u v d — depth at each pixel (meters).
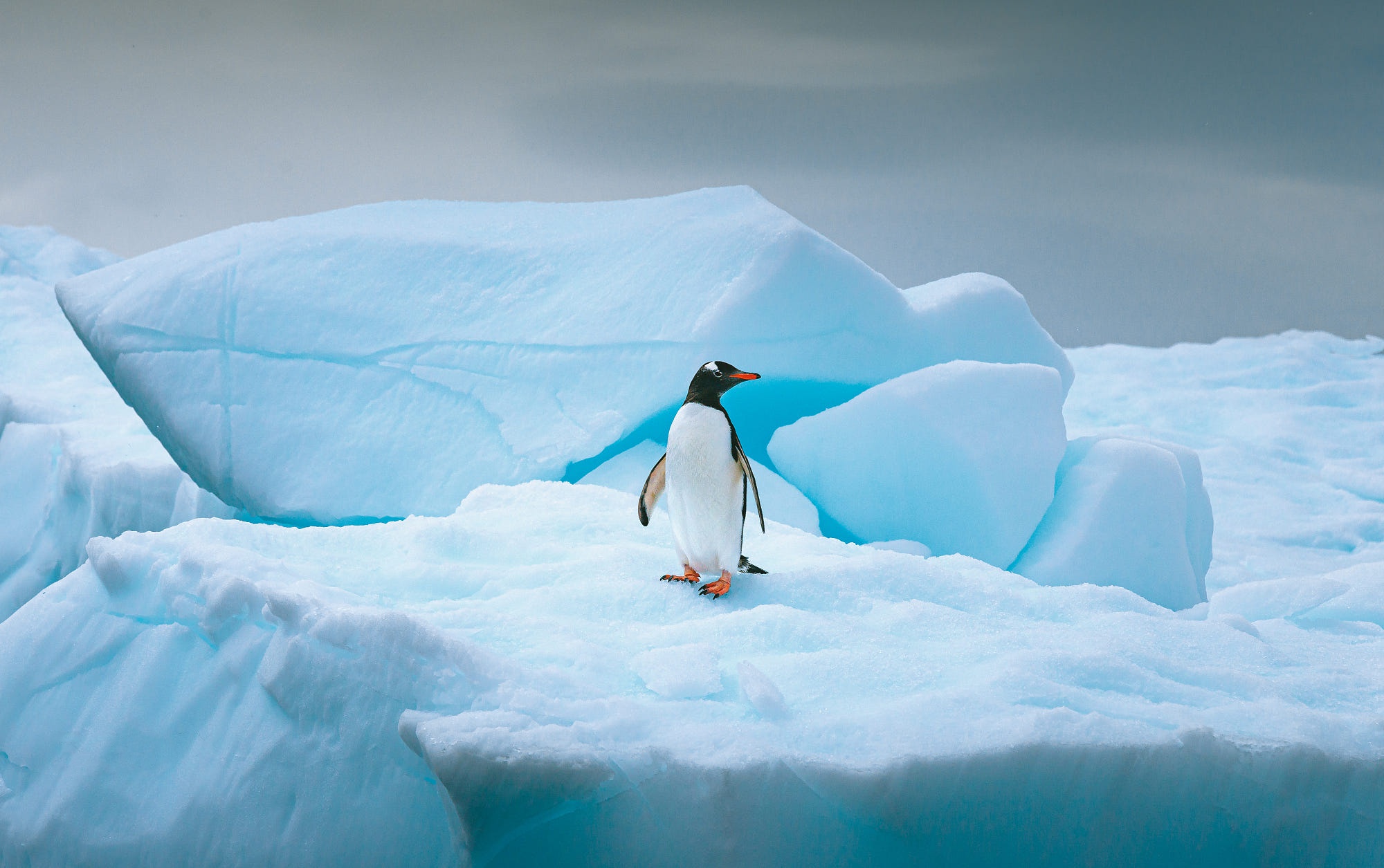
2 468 22.59
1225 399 37.75
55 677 9.61
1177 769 7.44
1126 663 8.55
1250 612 12.82
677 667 7.98
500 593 9.66
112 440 21.61
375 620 8.09
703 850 7.01
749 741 7.19
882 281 15.57
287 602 8.59
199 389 15.41
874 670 8.29
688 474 8.79
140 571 9.79
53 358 30.20
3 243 40.94
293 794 8.15
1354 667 9.73
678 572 9.99
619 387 14.40
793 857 7.10
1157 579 14.70
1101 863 7.52
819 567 10.21
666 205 17.50
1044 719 7.46
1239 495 27.94
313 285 15.87
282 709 8.44
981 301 17.02
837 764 7.02
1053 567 14.23
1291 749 7.48
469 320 15.37
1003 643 8.95
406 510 14.52
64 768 8.94
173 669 9.27
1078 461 15.80
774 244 14.66
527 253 16.20
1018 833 7.42
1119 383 41.22
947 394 14.41
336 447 14.90
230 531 10.52
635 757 7.02
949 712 7.61
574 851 7.33
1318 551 23.27
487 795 6.95
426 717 7.52
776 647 8.70
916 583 10.27
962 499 14.29
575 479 14.66
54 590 10.42
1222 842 7.61
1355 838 7.62
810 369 15.34
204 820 8.27
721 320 14.21
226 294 15.79
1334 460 31.19
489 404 14.73
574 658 8.23
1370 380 38.59
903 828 7.14
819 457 14.79
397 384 15.16
